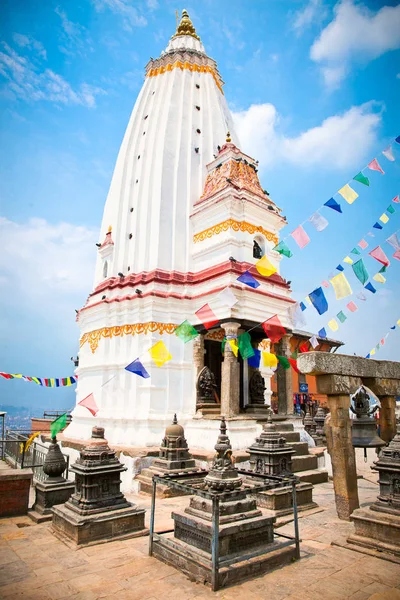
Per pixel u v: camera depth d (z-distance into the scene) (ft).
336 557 27.17
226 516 24.99
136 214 81.97
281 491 38.29
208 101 96.89
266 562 24.97
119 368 70.18
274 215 76.54
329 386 34.99
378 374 38.37
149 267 75.97
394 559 26.22
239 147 99.91
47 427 98.02
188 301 71.15
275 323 60.54
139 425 63.87
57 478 38.32
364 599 21.61
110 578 24.09
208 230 75.82
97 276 87.61
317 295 37.35
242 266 68.18
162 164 81.87
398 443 30.12
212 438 58.49
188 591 22.47
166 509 39.81
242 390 74.08
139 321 70.03
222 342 70.74
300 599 21.62
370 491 47.85
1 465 71.41
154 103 92.94
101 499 31.32
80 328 86.99
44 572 24.90
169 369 67.56
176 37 112.47
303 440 66.74
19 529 33.30
